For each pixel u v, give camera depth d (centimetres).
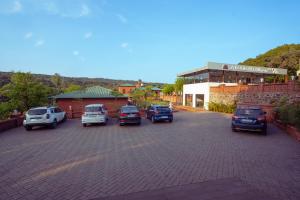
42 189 440
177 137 984
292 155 666
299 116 961
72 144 871
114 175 510
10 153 740
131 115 1388
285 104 1331
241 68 2927
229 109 2320
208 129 1220
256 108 1067
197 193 405
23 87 1950
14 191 434
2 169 571
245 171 525
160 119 1530
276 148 759
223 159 629
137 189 428
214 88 2761
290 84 1616
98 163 609
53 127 1373
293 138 941
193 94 3316
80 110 2455
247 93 2152
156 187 436
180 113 2383
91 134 1110
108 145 838
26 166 593
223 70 2867
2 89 1931
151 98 4766
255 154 681
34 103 2002
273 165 569
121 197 394
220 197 387
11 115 1703
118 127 1359
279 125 1246
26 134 1159
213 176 493
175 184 450
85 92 2728
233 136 999
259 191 412
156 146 808
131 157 664
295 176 489
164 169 547
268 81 3388
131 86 7788
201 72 3128
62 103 2422
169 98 5081
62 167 579
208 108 2788
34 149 795
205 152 711
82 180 483
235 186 436
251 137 973
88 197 398
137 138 973
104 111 1502
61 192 423
